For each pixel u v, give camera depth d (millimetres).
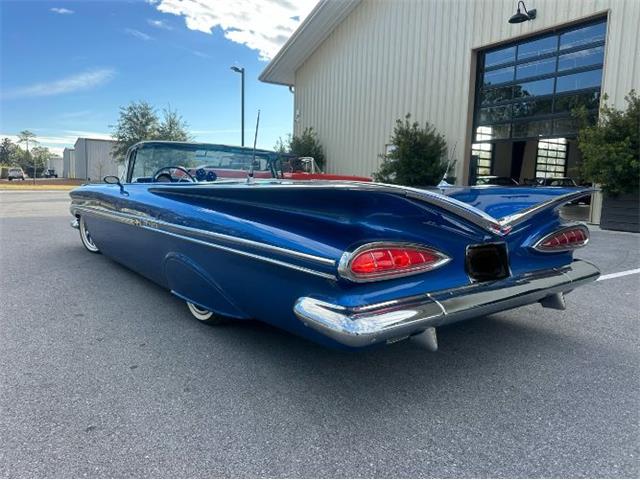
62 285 3941
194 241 2592
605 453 1733
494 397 2148
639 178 7258
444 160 11656
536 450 1753
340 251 1807
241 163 4359
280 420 1938
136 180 4277
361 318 1757
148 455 1691
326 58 15867
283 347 2678
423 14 12211
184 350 2623
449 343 2787
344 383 2268
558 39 9469
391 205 1845
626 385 2266
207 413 1978
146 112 26250
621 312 3350
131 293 3721
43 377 2275
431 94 12117
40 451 1700
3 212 10336
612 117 7477
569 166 15555
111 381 2246
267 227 2156
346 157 15219
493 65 10883
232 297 2479
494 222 1992
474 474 1618
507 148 12703
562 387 2244
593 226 8203
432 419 1961
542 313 3330
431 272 2002
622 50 8195
